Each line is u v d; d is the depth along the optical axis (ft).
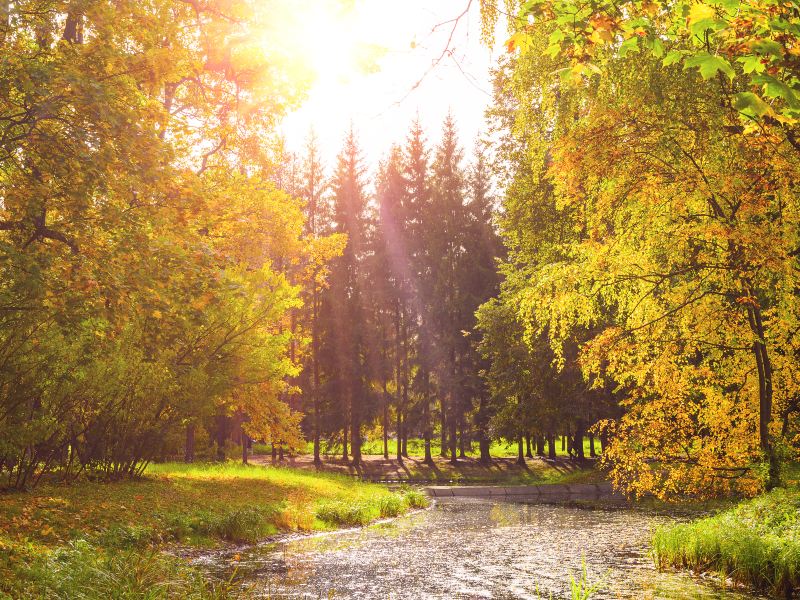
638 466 46.96
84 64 36.47
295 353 160.66
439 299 160.04
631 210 44.57
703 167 41.27
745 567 35.53
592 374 101.45
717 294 43.24
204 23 48.29
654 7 16.67
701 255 40.98
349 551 47.96
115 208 36.83
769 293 42.75
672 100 40.75
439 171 168.45
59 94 34.86
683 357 46.01
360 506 70.23
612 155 40.81
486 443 154.81
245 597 32.65
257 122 57.36
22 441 44.06
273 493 71.61
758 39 13.07
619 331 43.86
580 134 41.65
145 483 63.46
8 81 33.55
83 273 34.58
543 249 76.64
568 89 43.24
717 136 40.24
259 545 50.26
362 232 168.55
